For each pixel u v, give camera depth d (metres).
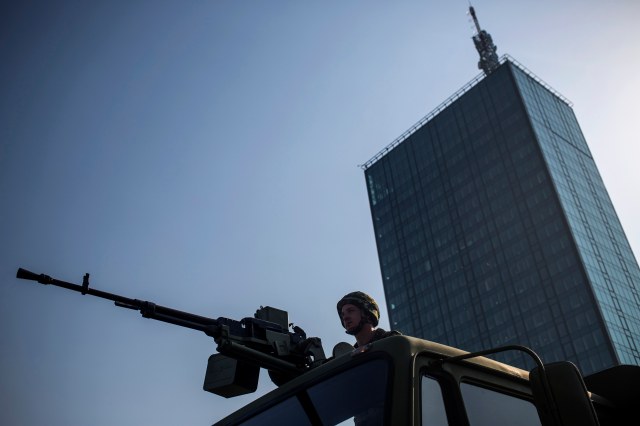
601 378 5.69
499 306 97.56
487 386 4.14
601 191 114.06
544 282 94.06
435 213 115.50
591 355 84.56
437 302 106.69
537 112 114.00
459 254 107.75
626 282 98.88
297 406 4.22
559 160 108.44
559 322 89.62
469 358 3.89
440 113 126.00
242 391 5.41
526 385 4.47
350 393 3.90
